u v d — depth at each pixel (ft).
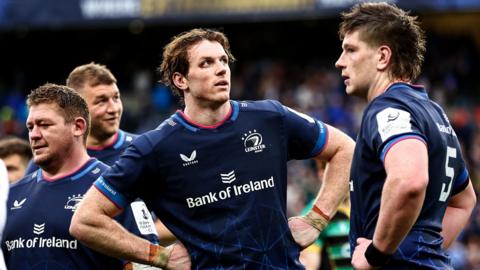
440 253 15.75
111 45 90.94
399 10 16.25
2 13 69.77
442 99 76.54
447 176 15.90
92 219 16.60
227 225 16.66
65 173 18.65
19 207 18.57
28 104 18.76
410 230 15.46
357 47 16.08
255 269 16.61
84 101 18.98
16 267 18.25
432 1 64.64
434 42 83.25
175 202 16.94
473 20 83.92
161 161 16.78
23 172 25.11
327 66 85.51
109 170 16.94
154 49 90.53
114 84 21.97
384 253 14.94
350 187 16.22
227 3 67.92
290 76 82.74
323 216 17.79
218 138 16.87
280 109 17.52
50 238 18.07
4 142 25.05
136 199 18.70
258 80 82.84
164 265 16.84
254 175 16.89
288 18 66.80
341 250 23.70
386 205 14.62
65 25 69.41
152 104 79.00
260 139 17.10
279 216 17.01
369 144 15.39
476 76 81.92
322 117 72.59
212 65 16.80
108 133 21.94
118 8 68.85
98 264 18.01
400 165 14.51
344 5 65.46
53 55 91.35
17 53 91.09
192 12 68.28
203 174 16.76
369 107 15.69
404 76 16.12
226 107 17.15
